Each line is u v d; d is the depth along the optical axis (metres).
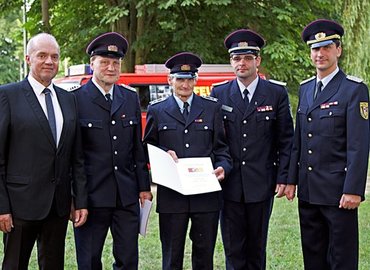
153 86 9.62
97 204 3.74
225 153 4.01
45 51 3.39
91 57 3.82
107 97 3.82
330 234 3.78
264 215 4.15
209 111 3.99
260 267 4.22
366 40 14.76
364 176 3.57
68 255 5.30
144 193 3.96
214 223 3.94
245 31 4.07
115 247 3.87
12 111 3.36
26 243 3.50
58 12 14.16
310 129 3.79
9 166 3.40
